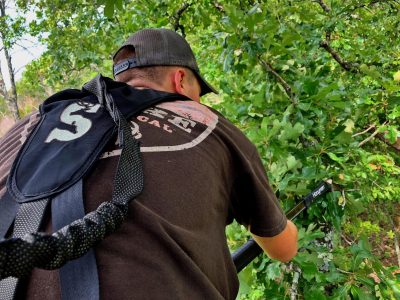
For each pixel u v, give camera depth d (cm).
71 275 64
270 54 220
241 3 311
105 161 78
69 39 417
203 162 85
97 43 402
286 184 189
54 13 439
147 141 84
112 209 65
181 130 89
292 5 303
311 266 173
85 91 99
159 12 340
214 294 72
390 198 331
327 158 230
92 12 383
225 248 89
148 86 111
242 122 236
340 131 213
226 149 94
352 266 187
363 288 201
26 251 52
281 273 194
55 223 68
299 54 250
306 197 194
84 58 403
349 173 233
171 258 70
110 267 65
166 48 113
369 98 305
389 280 182
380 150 392
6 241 52
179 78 114
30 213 70
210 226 83
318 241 210
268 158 206
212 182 86
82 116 87
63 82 494
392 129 298
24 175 76
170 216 75
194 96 120
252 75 241
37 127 88
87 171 75
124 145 77
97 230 62
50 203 70
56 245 55
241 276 187
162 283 67
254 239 139
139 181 74
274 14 259
